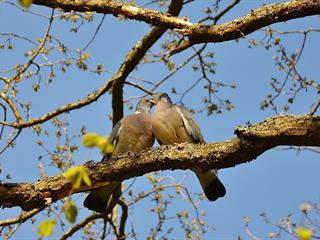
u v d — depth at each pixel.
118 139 11.63
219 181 11.26
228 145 8.41
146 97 13.73
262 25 9.94
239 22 9.97
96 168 8.91
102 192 10.62
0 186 8.74
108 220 13.96
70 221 5.42
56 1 11.10
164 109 12.02
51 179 8.89
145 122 11.95
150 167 8.80
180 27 10.43
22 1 5.40
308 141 7.98
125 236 13.57
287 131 7.98
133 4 11.22
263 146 8.20
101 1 10.97
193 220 13.68
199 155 8.55
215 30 10.09
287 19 9.90
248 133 8.10
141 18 10.76
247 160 8.41
